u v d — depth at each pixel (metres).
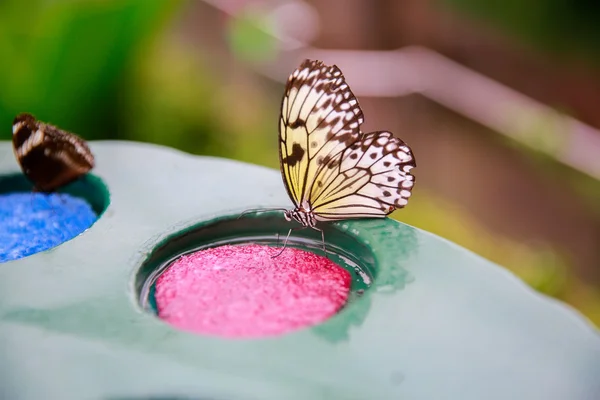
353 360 0.59
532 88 1.59
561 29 1.50
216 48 1.87
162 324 0.61
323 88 0.66
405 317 0.61
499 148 1.60
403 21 1.75
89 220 0.73
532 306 0.62
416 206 1.42
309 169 0.66
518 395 0.58
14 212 0.74
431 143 1.70
